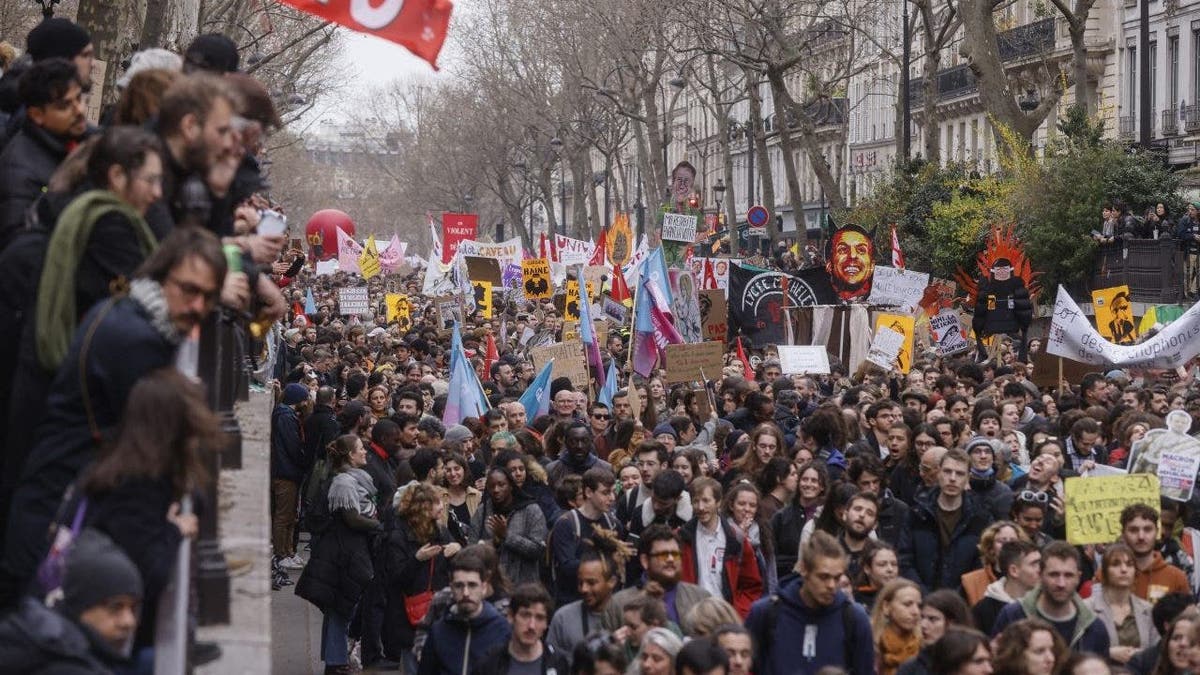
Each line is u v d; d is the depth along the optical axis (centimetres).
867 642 930
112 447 514
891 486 1375
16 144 667
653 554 982
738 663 829
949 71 6650
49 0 1634
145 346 534
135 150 580
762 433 1341
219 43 781
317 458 1720
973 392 1905
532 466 1222
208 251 540
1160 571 1066
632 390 1777
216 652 582
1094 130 3647
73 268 568
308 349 2288
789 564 1213
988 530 1082
